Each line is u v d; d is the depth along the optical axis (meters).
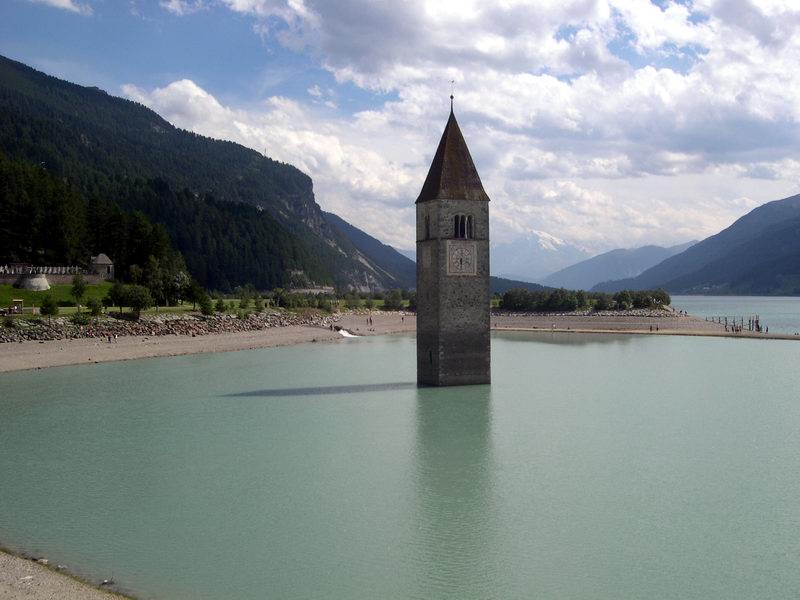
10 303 167.75
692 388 102.94
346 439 70.12
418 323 103.12
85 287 191.88
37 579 37.97
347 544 44.41
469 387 100.19
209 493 53.56
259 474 58.38
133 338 153.62
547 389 100.62
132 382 106.19
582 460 62.78
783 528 47.06
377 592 38.34
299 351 155.88
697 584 39.41
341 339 189.12
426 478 57.47
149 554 42.56
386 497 52.88
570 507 50.91
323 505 51.09
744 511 50.16
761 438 71.00
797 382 109.75
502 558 42.53
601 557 42.72
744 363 135.50
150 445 67.50
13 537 44.75
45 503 51.16
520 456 64.06
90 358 129.38
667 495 53.44
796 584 39.44
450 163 97.62
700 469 60.06
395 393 95.94
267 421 78.19
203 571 40.44
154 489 54.44
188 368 123.12
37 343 137.88
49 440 69.31
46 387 100.75
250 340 169.88
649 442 69.25
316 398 92.50
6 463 61.19
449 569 41.09
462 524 47.69
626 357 146.38
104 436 71.06
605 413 83.31
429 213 99.06
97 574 39.69
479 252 99.00
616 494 53.66
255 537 45.31
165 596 37.38
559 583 39.53
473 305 99.44
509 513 49.66
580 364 133.75
